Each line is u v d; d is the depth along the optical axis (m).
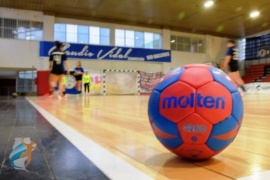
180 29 14.85
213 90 0.94
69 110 3.24
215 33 15.98
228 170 0.90
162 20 13.41
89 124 2.00
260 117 2.46
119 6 11.33
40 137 1.40
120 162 0.96
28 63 11.53
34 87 11.93
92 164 0.92
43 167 0.87
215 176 0.84
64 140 1.33
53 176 0.79
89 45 12.26
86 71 11.96
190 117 0.93
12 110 3.09
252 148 1.23
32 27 11.67
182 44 15.09
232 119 0.95
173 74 1.02
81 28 12.66
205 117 0.92
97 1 10.73
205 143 0.95
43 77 11.57
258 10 11.92
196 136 0.93
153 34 14.32
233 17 12.93
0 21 11.19
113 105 4.37
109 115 2.69
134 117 2.50
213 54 15.95
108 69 13.19
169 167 0.94
